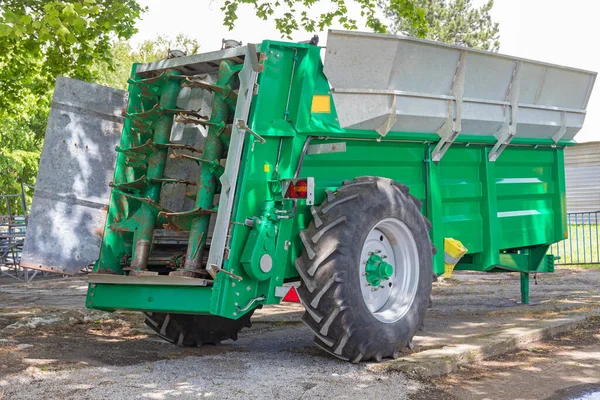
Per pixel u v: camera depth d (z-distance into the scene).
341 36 4.98
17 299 9.53
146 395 4.00
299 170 4.95
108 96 5.75
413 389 4.30
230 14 10.39
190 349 5.66
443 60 5.77
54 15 6.92
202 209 4.96
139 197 5.47
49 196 5.44
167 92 5.52
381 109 5.35
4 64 10.33
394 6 11.16
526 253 8.21
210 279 5.05
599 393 4.38
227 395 4.03
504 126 6.66
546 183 7.71
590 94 7.77
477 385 4.55
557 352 5.61
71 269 5.48
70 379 4.34
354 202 4.89
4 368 4.62
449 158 6.30
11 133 23.08
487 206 6.71
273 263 4.81
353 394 4.11
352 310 4.72
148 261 5.48
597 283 11.19
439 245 6.05
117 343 5.86
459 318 7.30
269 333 6.59
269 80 4.82
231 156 4.66
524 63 6.67
